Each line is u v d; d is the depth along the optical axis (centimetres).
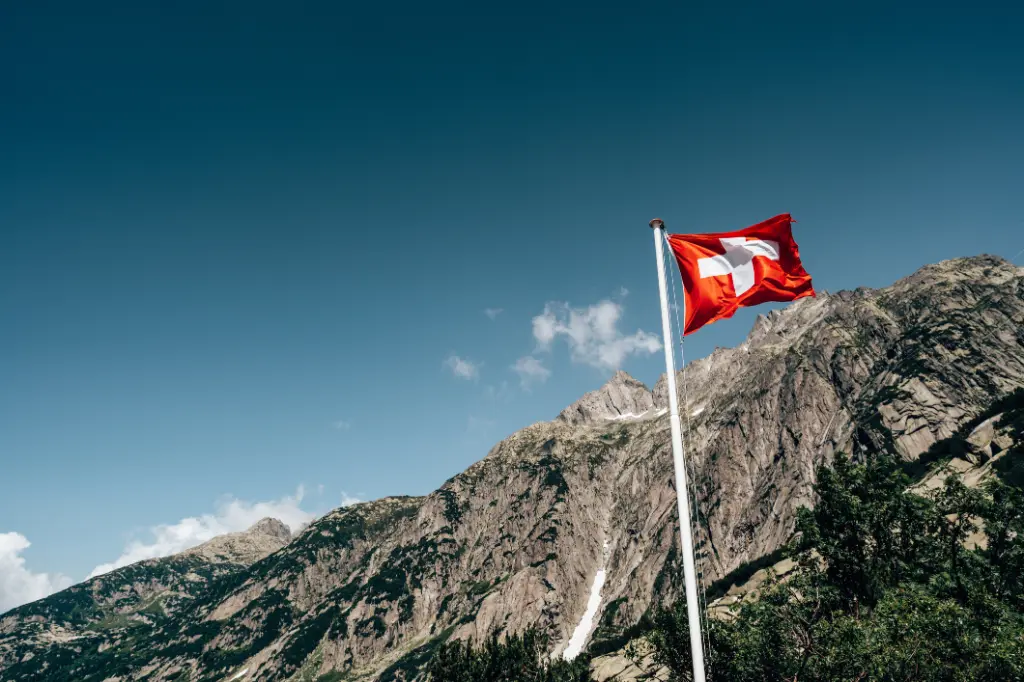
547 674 9125
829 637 4091
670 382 1902
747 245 2273
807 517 6212
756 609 4894
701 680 1600
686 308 2259
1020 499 6141
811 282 2206
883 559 5822
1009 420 15175
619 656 11475
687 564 1709
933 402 19925
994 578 5659
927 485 14375
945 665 3594
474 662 9181
